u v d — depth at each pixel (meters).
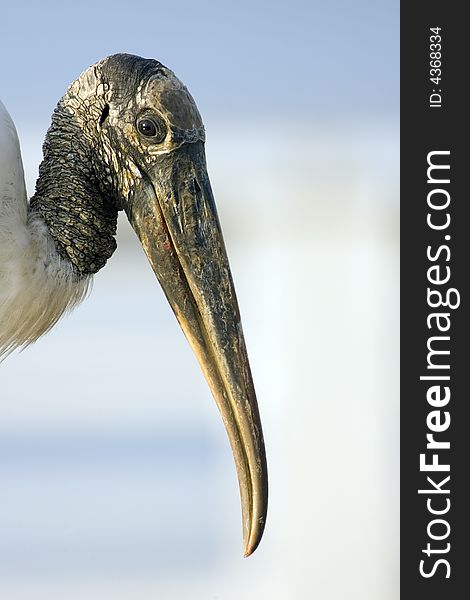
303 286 11.05
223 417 7.37
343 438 10.80
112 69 7.50
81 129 7.58
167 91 7.36
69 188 7.55
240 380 7.34
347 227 11.19
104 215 7.62
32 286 7.34
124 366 16.00
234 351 7.36
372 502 10.68
